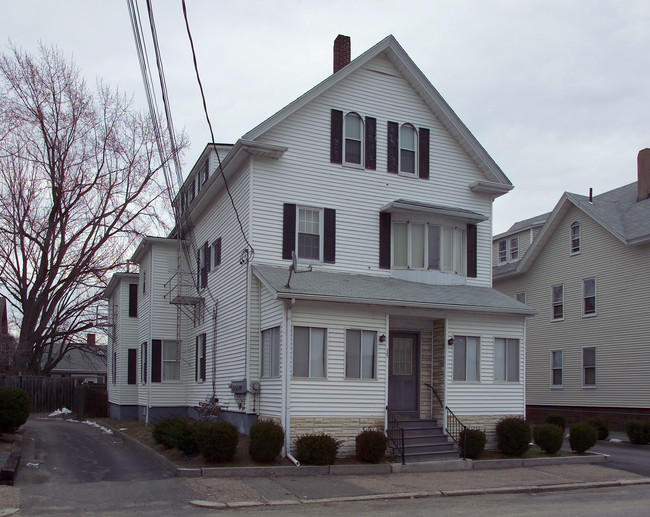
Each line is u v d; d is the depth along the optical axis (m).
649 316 26.75
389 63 21.20
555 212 32.12
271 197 18.80
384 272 19.91
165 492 12.08
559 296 32.25
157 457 16.25
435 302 17.50
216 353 21.55
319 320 16.39
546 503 12.12
